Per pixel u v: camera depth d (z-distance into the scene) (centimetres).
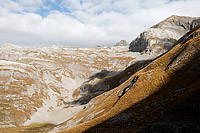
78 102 17275
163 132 2409
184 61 4412
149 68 5709
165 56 5625
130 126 3123
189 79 3597
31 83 16500
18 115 11938
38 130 10012
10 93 13788
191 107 2531
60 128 8794
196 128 2139
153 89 4284
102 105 6356
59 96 18675
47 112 14275
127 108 4153
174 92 3412
